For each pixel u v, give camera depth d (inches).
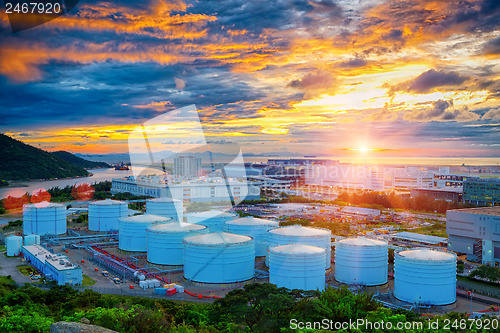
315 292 3083.2
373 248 4746.6
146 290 4429.1
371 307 2977.4
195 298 4146.2
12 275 5017.2
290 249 4402.1
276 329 2402.8
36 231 7224.4
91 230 7701.8
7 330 2202.3
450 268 4153.5
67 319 2383.1
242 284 4594.0
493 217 5762.8
